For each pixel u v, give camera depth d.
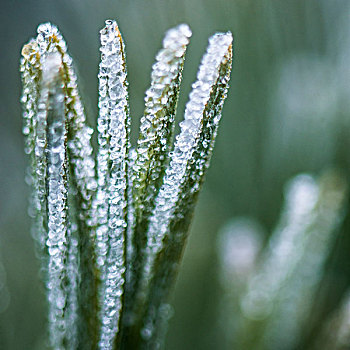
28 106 0.07
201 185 0.07
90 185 0.07
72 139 0.07
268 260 0.10
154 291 0.07
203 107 0.07
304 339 0.10
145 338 0.08
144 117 0.07
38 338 0.10
